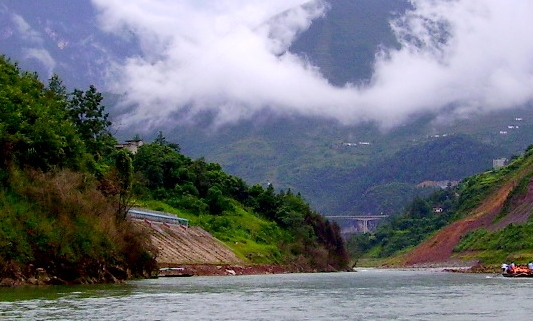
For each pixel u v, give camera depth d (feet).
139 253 354.13
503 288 294.25
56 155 322.75
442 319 159.94
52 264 265.34
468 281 377.30
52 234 270.67
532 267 460.14
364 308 188.85
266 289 284.82
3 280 244.42
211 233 627.05
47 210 280.51
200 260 518.37
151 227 516.32
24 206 271.28
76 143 365.61
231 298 223.30
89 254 287.07
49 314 159.43
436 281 380.78
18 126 307.37
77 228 287.69
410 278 440.04
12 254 250.78
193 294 240.53
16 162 293.23
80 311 167.43
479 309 185.57
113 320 150.41
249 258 612.29
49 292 224.94
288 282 367.66
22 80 372.58
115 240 322.75
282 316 165.48
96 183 351.67
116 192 351.67
